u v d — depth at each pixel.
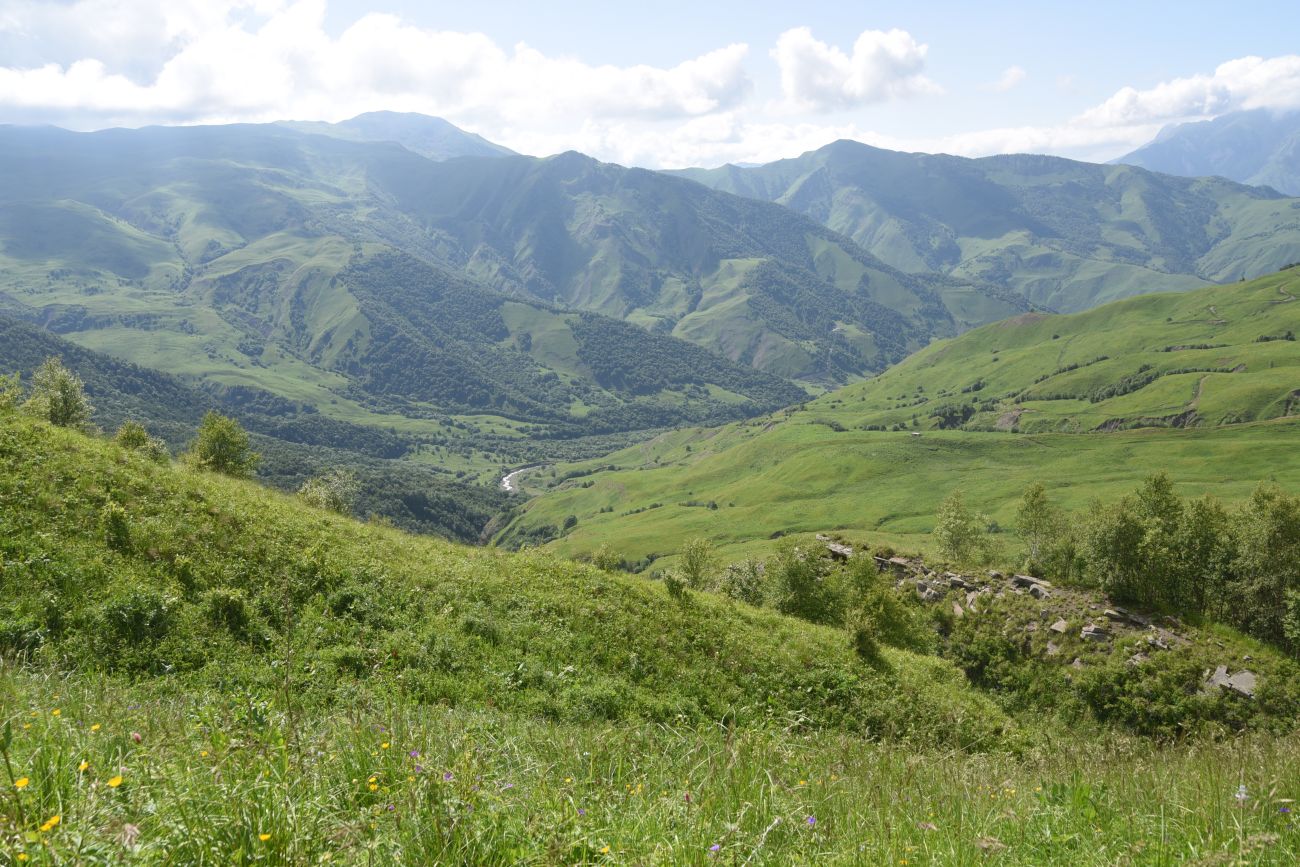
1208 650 47.06
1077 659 49.09
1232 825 6.58
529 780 7.14
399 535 33.28
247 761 5.75
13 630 15.38
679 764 8.33
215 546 22.17
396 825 5.22
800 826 6.56
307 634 19.50
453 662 20.59
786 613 46.03
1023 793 8.91
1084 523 80.38
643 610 29.55
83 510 20.83
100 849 4.16
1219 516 71.38
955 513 109.81
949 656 52.44
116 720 7.48
